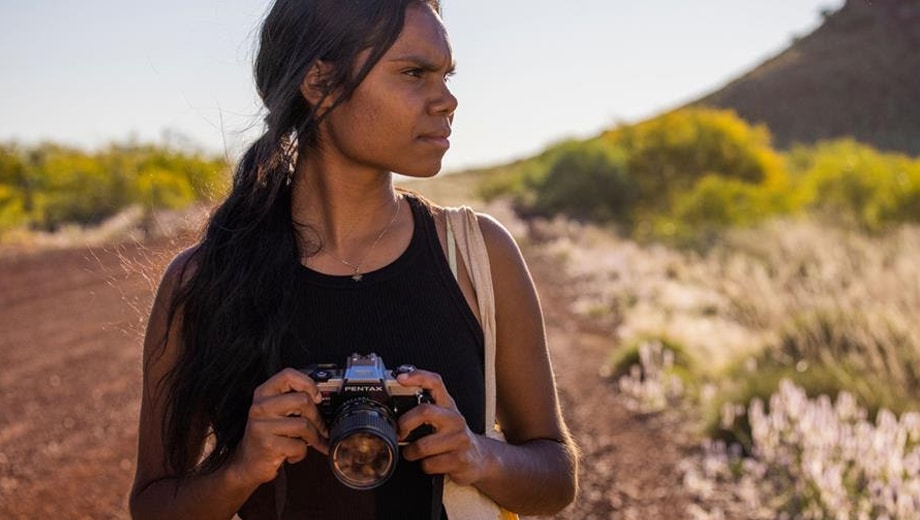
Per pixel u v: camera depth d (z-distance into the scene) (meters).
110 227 24.62
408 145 1.88
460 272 2.03
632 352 9.67
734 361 9.46
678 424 7.74
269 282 1.90
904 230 15.10
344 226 1.99
